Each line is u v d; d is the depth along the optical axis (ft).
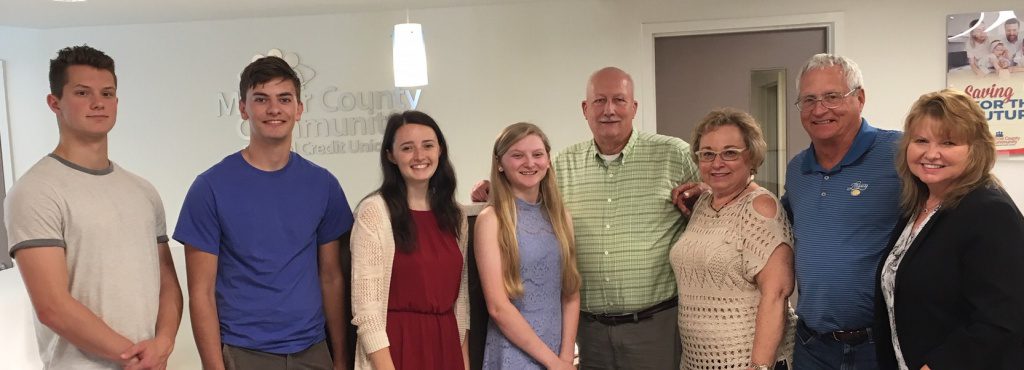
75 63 5.82
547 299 6.92
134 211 6.07
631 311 7.73
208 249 6.29
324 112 14.82
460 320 7.02
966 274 5.10
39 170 5.72
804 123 6.61
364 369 6.46
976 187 5.18
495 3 13.89
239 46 14.89
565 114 14.07
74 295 5.74
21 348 9.06
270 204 6.44
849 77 6.38
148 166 15.40
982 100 12.71
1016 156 12.66
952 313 5.23
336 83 14.73
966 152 5.14
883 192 6.21
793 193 6.92
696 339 6.58
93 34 15.20
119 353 5.72
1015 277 4.88
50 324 5.55
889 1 12.89
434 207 6.86
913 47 12.91
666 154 7.88
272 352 6.42
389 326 6.55
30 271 5.53
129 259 5.97
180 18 14.58
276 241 6.43
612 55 13.82
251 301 6.37
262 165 6.52
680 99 13.91
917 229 5.53
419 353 6.59
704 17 13.47
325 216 6.88
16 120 15.34
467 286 7.11
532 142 6.74
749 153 6.54
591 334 7.96
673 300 7.77
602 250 7.82
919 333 5.35
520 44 14.12
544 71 14.07
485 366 7.00
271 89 6.34
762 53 13.57
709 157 6.58
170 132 15.26
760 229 6.33
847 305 6.24
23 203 5.57
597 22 13.82
